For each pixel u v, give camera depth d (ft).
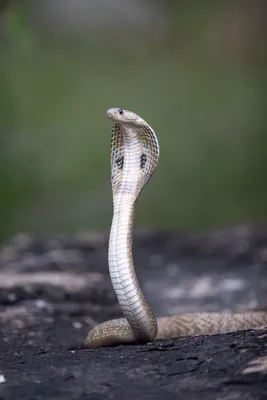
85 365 32.81
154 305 63.98
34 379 31.07
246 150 202.39
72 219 173.37
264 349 32.09
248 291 68.95
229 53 213.46
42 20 189.37
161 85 212.23
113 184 38.14
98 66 207.10
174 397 29.17
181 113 209.97
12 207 164.55
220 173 198.39
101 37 205.26
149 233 120.98
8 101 163.32
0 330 47.98
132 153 38.17
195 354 32.63
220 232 115.55
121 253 36.58
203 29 212.02
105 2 197.26
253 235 107.65
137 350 35.27
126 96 209.87
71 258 90.17
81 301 59.98
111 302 60.75
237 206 192.65
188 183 196.03
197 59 213.66
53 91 198.90
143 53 211.61
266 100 209.46
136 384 30.37
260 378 29.91
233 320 43.60
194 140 205.46
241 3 211.41
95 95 205.67
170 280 77.71
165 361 32.50
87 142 197.36
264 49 211.61
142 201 187.93
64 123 198.08
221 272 81.25
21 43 95.91
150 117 209.87
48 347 43.21
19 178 171.22
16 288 60.90
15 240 111.75
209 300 65.87
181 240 108.27
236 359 31.48
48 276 72.38
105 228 169.78
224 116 208.95
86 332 49.24
